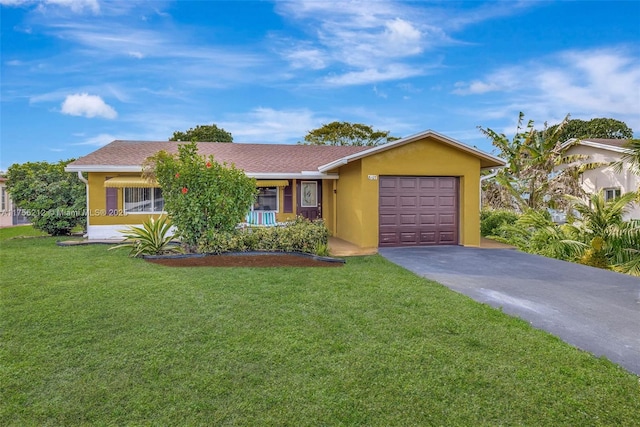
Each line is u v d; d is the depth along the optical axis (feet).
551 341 19.19
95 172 56.90
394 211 51.47
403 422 12.81
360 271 34.96
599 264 43.14
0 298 25.85
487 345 18.67
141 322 21.53
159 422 12.75
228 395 14.30
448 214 53.21
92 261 39.01
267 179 61.05
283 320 21.93
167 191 43.45
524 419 12.98
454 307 24.36
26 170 66.69
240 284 29.60
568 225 49.96
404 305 24.79
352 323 21.53
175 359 17.11
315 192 66.03
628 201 47.78
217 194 42.34
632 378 15.57
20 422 12.75
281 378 15.52
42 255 42.78
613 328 21.20
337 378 15.51
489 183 82.84
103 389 14.66
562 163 81.30
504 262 40.22
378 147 48.93
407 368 16.35
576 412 13.35
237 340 19.13
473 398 14.17
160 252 42.57
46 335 19.71
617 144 75.72
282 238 42.65
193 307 24.07
